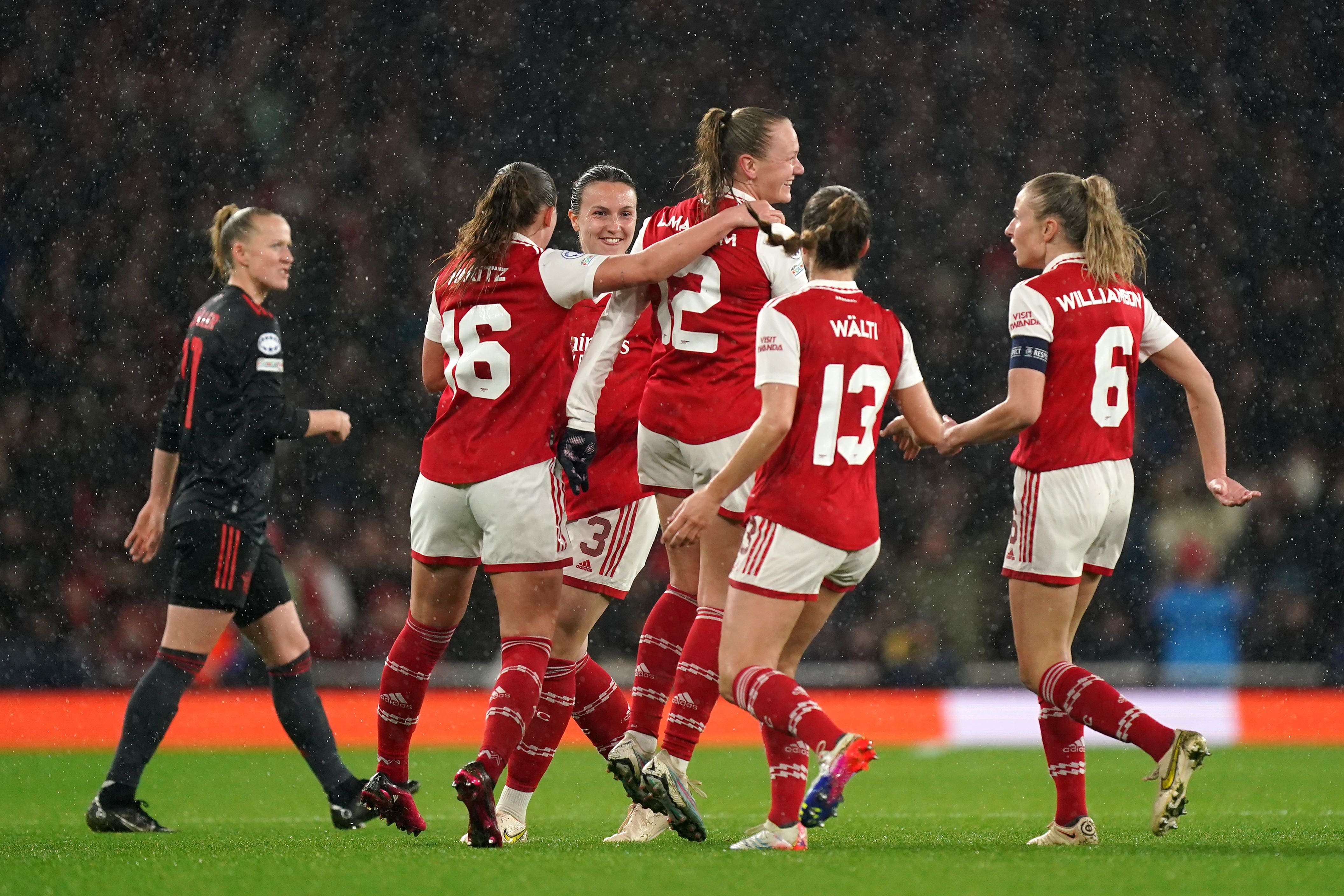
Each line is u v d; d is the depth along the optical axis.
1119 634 61.34
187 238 74.44
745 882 11.98
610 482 17.94
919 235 76.69
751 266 16.95
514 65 78.88
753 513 14.70
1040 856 14.05
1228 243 76.12
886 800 25.89
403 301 74.06
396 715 17.02
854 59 79.12
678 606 17.89
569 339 18.38
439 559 16.14
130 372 71.00
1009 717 45.66
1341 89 77.56
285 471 66.06
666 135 79.38
